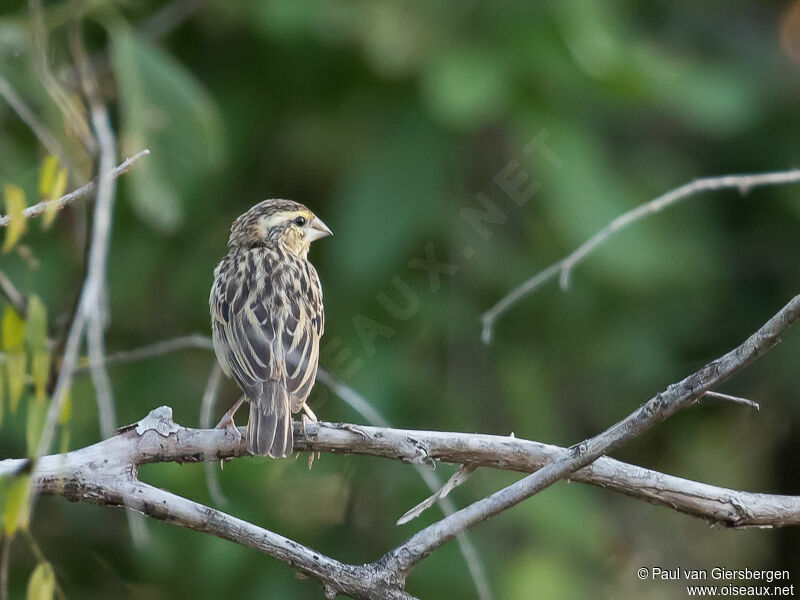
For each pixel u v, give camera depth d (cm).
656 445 1405
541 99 1048
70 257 1084
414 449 708
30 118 671
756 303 1320
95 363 521
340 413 1138
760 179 792
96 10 929
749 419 1389
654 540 1386
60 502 1190
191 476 1076
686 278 1212
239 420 1231
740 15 1316
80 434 1134
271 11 1062
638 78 1036
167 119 956
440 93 1001
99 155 554
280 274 932
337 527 1157
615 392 1268
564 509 1134
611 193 1074
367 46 1046
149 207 934
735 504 683
